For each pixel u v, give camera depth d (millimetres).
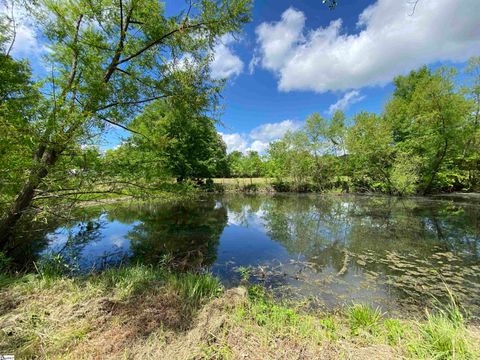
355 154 18656
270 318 2482
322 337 2166
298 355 1904
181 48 4668
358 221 9656
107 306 2609
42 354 1854
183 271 4871
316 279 4512
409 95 21391
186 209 13523
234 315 2492
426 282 4297
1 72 4211
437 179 16047
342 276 4633
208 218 10883
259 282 4391
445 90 13992
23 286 2951
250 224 9719
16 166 3658
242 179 30250
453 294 3846
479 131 14422
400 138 20219
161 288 3219
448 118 14031
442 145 14938
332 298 3742
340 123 21375
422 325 2312
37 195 4371
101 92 4121
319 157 21891
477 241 6703
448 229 7996
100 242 6922
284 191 23828
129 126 5051
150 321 2357
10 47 4633
